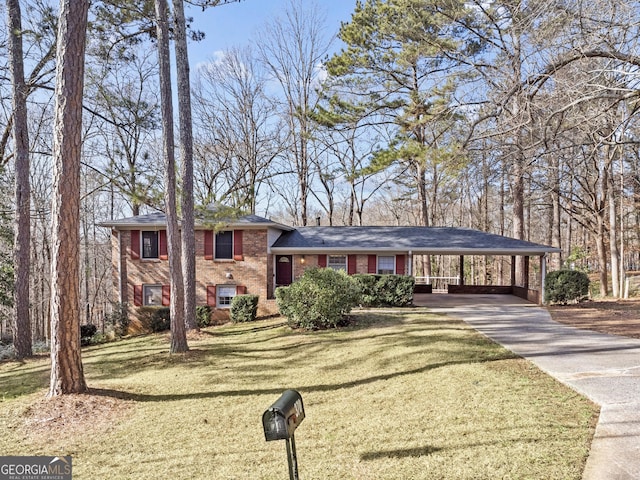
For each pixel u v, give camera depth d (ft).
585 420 14.90
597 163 66.23
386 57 63.16
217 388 23.35
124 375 28.43
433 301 57.16
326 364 27.58
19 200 41.11
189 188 42.70
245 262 55.98
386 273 57.67
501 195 101.35
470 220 113.19
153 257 56.49
